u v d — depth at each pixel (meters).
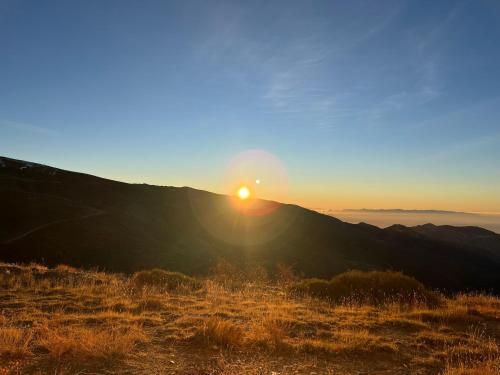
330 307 12.99
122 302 12.04
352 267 67.38
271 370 6.92
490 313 12.24
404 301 14.17
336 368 7.18
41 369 6.38
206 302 13.07
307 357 7.69
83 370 6.43
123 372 6.44
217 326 8.66
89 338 7.54
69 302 11.98
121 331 8.66
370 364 7.48
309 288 16.19
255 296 15.06
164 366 6.85
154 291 14.70
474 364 7.23
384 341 8.85
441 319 11.20
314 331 9.59
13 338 7.66
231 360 7.34
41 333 8.35
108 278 17.66
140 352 7.51
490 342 8.80
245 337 8.60
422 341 9.04
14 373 6.14
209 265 51.00
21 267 17.84
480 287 71.19
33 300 12.29
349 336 8.86
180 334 8.87
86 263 47.38
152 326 9.64
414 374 7.01
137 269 48.12
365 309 12.52
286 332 9.21
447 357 7.91
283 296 15.29
